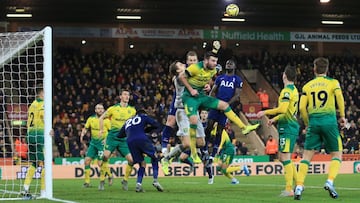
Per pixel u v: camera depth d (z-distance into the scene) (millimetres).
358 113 36906
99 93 35719
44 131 12242
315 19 41281
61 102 34750
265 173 25906
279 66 42156
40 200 11305
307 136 11133
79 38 40938
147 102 35969
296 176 12289
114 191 14062
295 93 11852
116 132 14984
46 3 34438
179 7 36688
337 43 45156
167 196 12156
